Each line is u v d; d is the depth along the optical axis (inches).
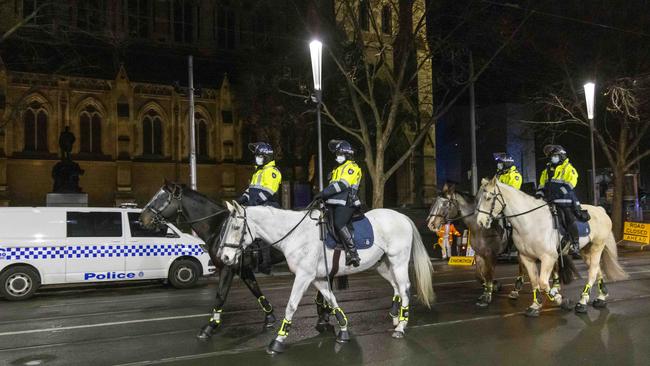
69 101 1439.5
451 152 1995.6
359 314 387.2
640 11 962.1
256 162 341.4
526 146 1704.0
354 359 268.7
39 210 540.4
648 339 299.7
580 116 1328.7
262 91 1430.9
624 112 994.7
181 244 592.4
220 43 1784.0
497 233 407.5
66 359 280.7
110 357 283.0
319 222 301.3
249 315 395.2
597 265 395.2
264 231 295.6
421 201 1694.1
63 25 974.4
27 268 521.7
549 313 380.8
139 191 1502.2
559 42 985.5
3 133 1331.2
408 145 1657.2
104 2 1501.0
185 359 275.1
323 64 1235.9
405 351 281.9
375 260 319.6
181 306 449.1
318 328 337.4
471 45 1090.7
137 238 572.1
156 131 1552.7
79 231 551.2
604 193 1282.0
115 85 1470.2
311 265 296.4
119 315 410.6
